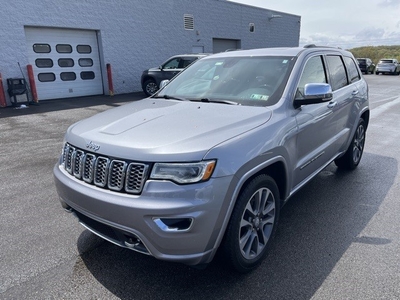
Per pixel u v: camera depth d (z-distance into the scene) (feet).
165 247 7.13
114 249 9.95
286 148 9.36
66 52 46.11
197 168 7.13
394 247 9.82
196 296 7.94
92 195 7.75
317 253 9.59
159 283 8.43
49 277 8.68
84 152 8.34
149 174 7.21
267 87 10.68
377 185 14.64
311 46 13.09
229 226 7.77
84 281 8.52
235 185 7.55
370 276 8.52
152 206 6.99
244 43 77.30
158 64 57.93
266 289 8.14
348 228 10.99
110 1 48.78
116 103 41.24
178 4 59.31
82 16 46.03
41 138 23.81
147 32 55.01
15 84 38.63
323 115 11.74
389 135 23.93
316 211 12.25
